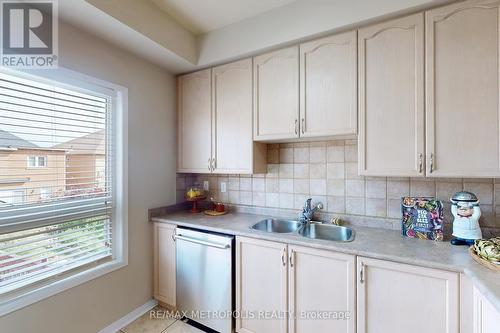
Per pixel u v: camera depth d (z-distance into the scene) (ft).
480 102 4.33
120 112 6.49
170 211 8.06
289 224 7.22
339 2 5.36
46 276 5.08
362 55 5.31
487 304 3.36
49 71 5.00
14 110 4.65
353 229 6.09
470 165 4.40
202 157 7.70
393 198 6.04
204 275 6.39
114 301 6.31
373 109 5.20
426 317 4.13
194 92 7.87
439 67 4.62
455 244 4.80
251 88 6.77
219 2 5.91
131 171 6.79
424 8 4.72
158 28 6.17
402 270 4.26
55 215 5.30
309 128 5.90
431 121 4.68
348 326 4.76
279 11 6.10
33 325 4.81
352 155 6.53
